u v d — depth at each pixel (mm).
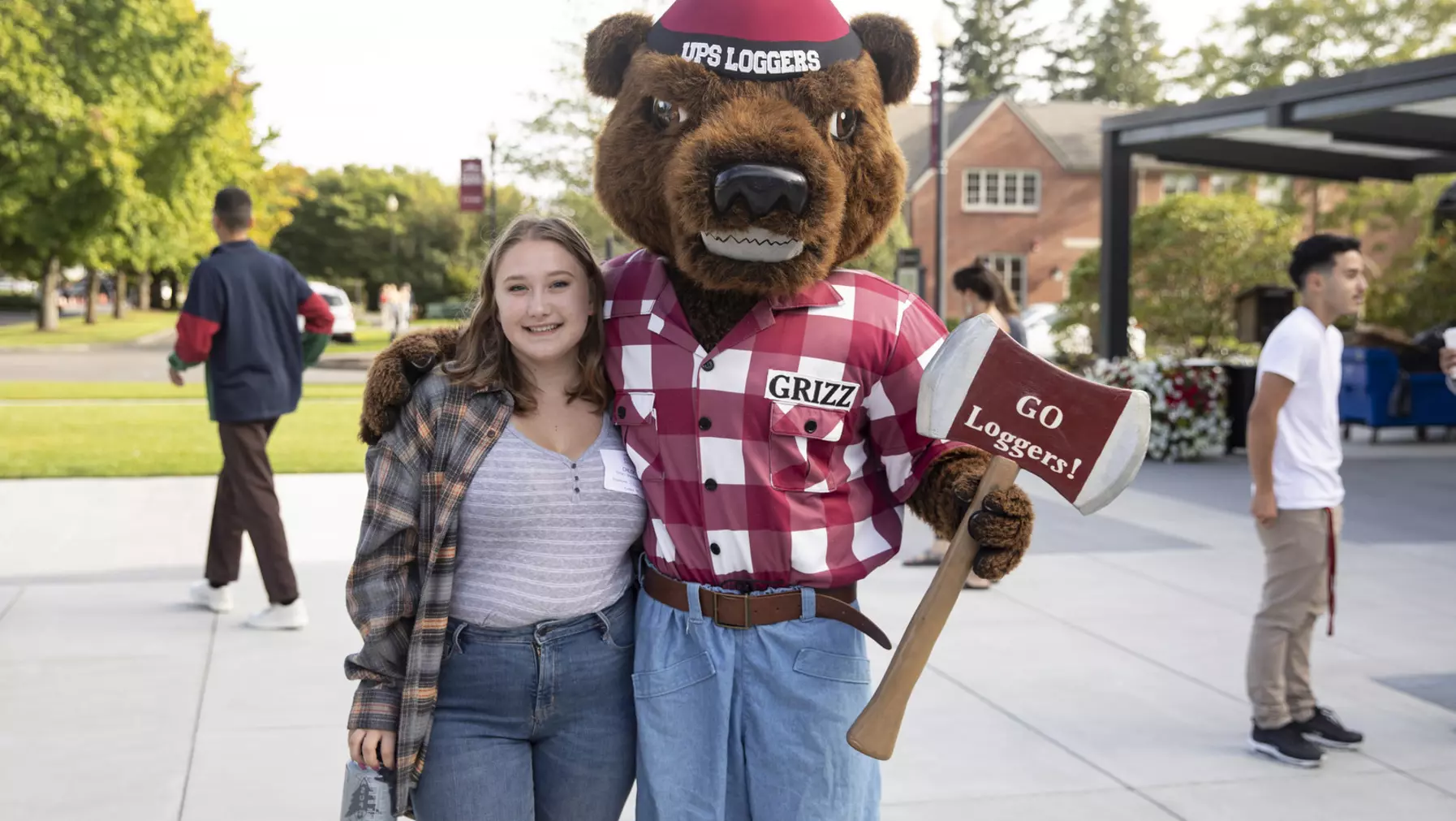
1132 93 58406
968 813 3629
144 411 14508
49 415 13812
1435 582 6680
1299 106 10219
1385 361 13102
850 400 2312
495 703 2289
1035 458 2139
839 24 2369
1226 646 5367
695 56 2285
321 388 18656
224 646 5098
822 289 2342
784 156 2139
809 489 2299
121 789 3672
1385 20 26750
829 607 2297
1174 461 11570
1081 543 7594
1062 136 37094
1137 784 3857
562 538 2295
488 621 2289
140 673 4727
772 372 2271
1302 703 4152
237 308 5172
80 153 29203
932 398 2145
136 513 7965
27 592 5918
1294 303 13156
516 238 2279
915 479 2396
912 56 2438
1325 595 4082
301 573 6395
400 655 2271
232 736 4109
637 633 2383
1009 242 35344
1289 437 4035
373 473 2258
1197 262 18688
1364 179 13820
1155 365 11656
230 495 5523
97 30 29891
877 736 2107
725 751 2295
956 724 4371
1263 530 4125
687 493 2316
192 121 31203
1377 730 4367
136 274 54062
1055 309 24750
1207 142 12828
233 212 5230
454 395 2283
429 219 68875
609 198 2424
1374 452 12461
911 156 35625
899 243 22469
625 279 2443
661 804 2289
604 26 2475
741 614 2277
